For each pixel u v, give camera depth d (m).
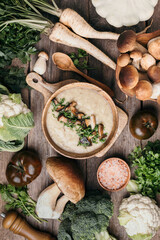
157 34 0.81
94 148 0.91
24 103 0.92
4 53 0.87
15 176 0.90
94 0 0.88
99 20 0.93
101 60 0.90
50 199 0.93
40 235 0.94
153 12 0.91
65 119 0.89
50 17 0.92
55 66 0.93
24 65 0.94
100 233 0.91
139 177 0.89
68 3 0.93
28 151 0.92
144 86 0.79
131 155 0.93
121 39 0.79
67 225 0.91
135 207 0.89
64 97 0.90
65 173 0.86
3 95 0.86
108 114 0.89
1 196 0.95
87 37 0.90
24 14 0.86
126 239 0.93
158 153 0.88
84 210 0.88
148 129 0.87
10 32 0.87
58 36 0.88
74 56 0.92
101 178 0.92
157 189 0.90
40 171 0.92
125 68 0.80
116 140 0.94
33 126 0.89
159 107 0.92
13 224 0.93
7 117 0.84
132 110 0.93
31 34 0.89
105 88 0.91
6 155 0.95
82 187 0.88
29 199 0.94
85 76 0.91
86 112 0.90
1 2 0.86
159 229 0.93
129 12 0.88
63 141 0.91
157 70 0.79
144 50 0.82
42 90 0.91
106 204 0.88
